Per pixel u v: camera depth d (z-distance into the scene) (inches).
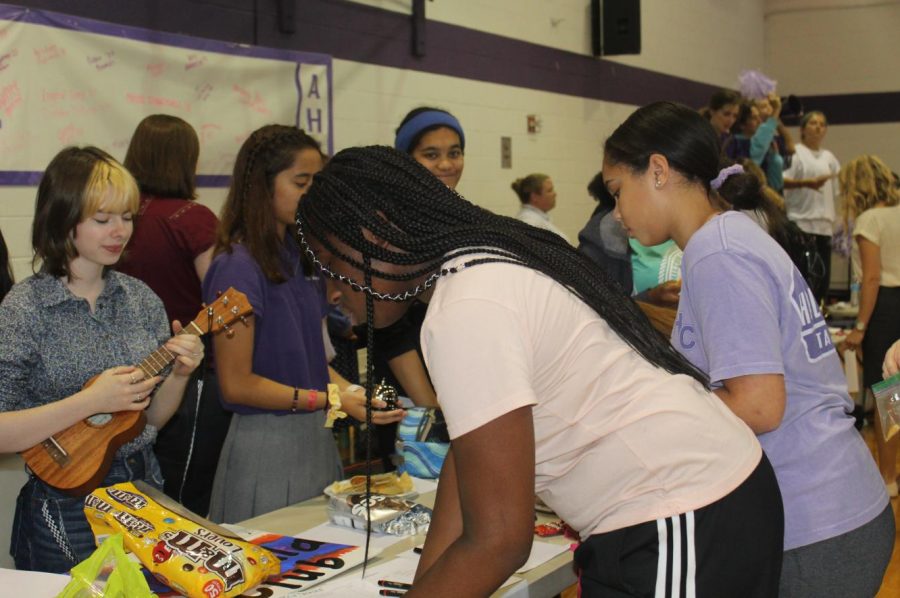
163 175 119.5
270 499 85.7
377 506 72.2
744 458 47.1
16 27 127.5
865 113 387.9
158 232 117.3
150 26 148.1
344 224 44.3
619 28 276.5
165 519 59.9
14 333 74.0
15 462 80.7
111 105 141.9
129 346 79.8
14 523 77.6
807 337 58.2
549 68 258.8
